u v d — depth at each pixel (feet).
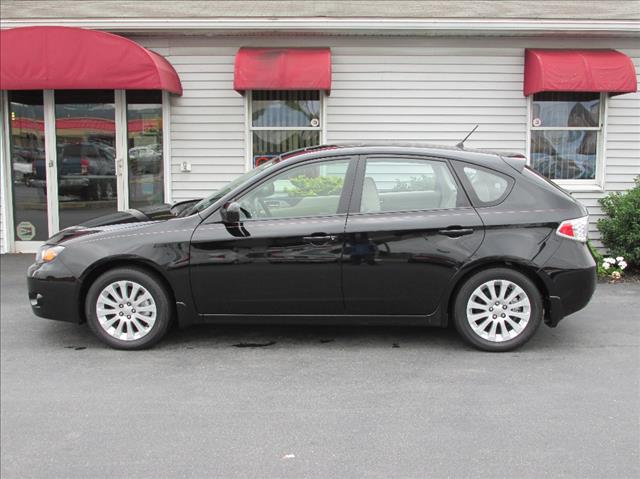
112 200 31.30
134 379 15.07
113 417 13.00
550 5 32.22
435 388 14.43
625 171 30.66
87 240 17.01
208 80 30.17
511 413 13.09
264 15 29.07
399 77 30.09
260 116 30.60
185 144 30.53
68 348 17.43
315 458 11.25
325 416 12.97
